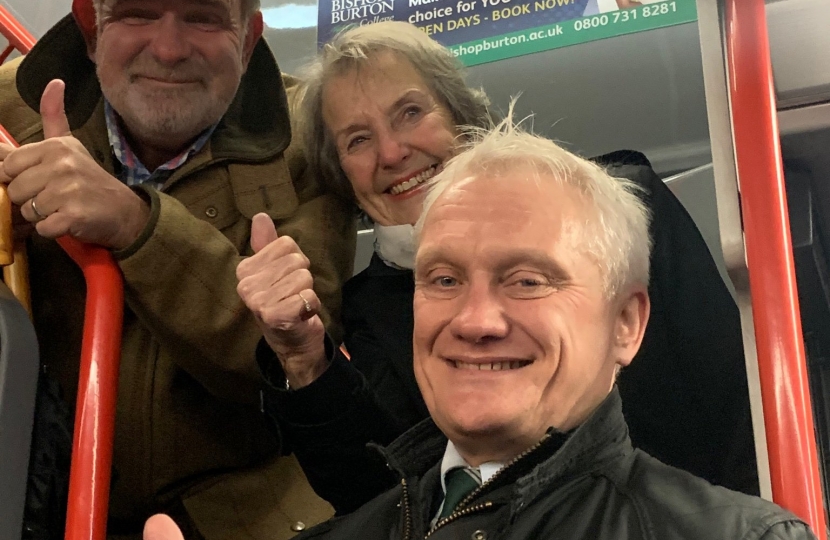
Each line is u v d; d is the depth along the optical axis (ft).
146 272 4.29
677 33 7.70
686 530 2.64
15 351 3.27
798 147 4.22
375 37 5.35
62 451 3.51
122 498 4.95
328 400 4.25
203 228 4.63
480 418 3.02
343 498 4.49
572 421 3.12
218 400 5.11
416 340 3.27
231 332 4.60
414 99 5.23
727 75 3.57
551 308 3.06
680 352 4.63
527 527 2.85
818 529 2.79
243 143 5.57
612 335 3.24
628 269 3.30
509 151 3.37
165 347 4.70
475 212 3.22
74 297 5.02
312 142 5.62
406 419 4.94
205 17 5.35
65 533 3.27
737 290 3.46
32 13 8.52
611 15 6.73
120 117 5.61
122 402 4.88
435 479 3.48
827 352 5.49
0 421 3.10
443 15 7.24
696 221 7.11
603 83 7.99
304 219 5.49
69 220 3.89
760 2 3.64
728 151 3.53
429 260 3.24
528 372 3.05
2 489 3.05
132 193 4.34
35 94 5.58
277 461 5.32
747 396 4.69
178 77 5.26
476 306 3.09
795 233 4.62
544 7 6.95
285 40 8.83
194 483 5.05
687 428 4.63
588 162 3.44
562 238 3.13
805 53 3.99
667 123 8.07
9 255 3.78
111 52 5.25
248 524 4.94
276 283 4.12
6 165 3.97
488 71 8.17
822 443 5.29
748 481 4.69
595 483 2.96
